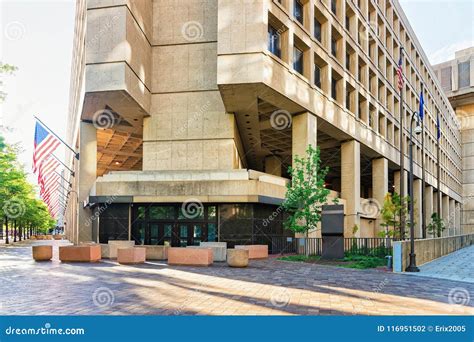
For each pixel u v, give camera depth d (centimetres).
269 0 2491
